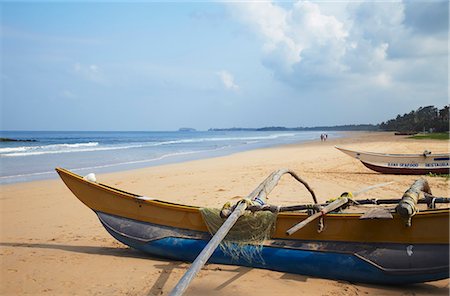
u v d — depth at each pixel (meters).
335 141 46.41
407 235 4.00
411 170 13.47
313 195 5.98
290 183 11.49
